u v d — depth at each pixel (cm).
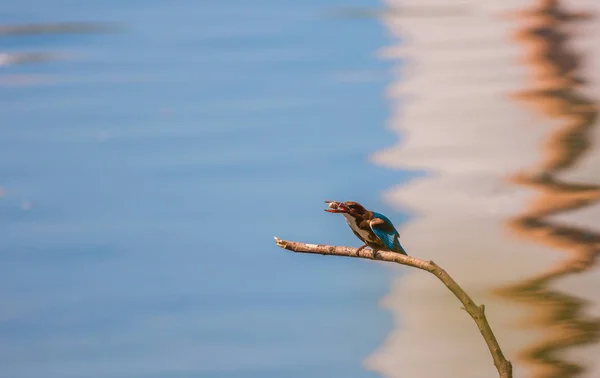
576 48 3978
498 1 4828
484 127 3098
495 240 2175
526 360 1612
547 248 2120
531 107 3284
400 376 1598
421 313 1833
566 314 1764
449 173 2689
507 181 2600
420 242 2195
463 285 1934
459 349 1659
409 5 5162
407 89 3644
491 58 3969
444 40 4344
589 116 3136
